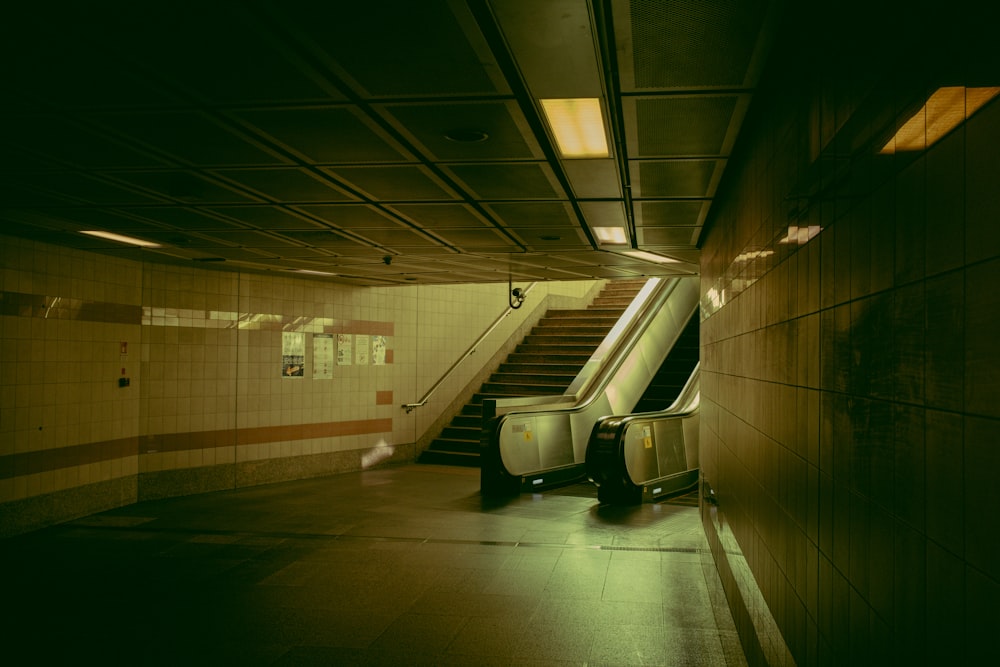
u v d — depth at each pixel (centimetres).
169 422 912
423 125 353
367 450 1166
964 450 113
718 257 521
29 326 712
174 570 582
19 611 485
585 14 234
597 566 595
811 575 219
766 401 303
